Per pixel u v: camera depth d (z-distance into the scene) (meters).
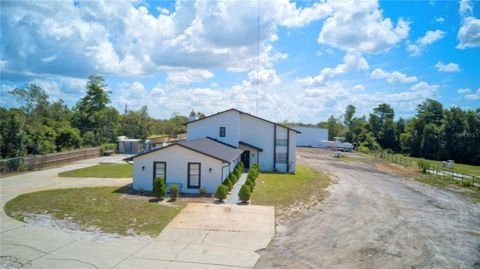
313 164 39.69
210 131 32.00
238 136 31.70
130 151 47.25
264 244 11.68
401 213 16.61
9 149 32.03
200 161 19.94
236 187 21.77
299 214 15.67
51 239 11.66
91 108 58.94
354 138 86.06
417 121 70.06
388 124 81.50
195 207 16.20
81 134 53.88
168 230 12.93
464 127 60.53
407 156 67.44
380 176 30.84
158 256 10.43
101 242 11.53
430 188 24.98
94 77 59.19
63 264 9.63
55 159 32.59
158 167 20.23
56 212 14.77
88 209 15.22
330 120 95.88
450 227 14.43
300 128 71.56
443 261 10.58
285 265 9.91
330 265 9.98
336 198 19.56
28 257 10.06
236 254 10.72
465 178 30.08
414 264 10.27
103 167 31.12
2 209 15.23
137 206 15.92
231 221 14.20
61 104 49.94
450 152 61.00
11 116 32.72
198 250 11.01
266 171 32.19
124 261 9.98
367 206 17.81
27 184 21.72
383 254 10.99
